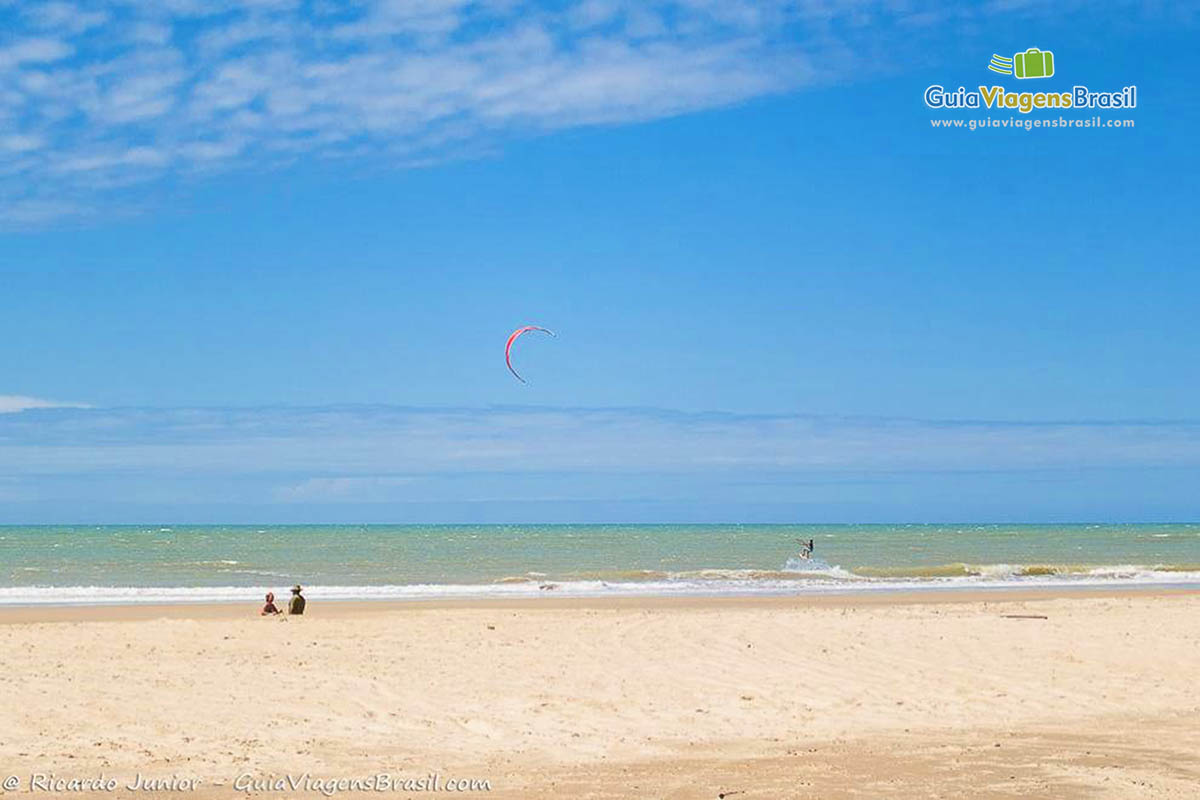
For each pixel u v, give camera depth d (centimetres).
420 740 1078
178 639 1881
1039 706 1291
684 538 10700
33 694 1288
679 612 2425
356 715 1203
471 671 1516
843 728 1156
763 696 1343
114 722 1139
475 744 1062
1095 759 978
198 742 1050
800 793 845
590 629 2036
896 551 7281
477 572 4931
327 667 1545
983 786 869
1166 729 1142
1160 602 2712
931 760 977
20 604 2895
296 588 2445
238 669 1516
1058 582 3962
